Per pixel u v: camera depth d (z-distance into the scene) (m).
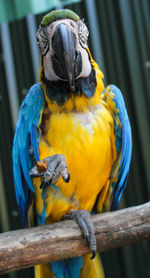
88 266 0.92
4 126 1.23
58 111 0.85
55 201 0.87
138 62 1.20
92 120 0.85
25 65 1.20
